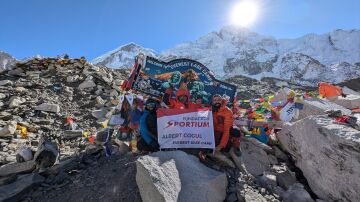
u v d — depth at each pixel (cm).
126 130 929
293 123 838
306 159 745
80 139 1142
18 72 2528
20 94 1836
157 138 781
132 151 820
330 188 670
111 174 713
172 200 565
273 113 1095
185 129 779
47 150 789
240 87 4925
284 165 825
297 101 1088
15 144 1068
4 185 726
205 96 1064
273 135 933
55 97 1877
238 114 1163
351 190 628
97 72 2428
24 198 690
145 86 1060
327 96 1530
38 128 1307
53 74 2433
